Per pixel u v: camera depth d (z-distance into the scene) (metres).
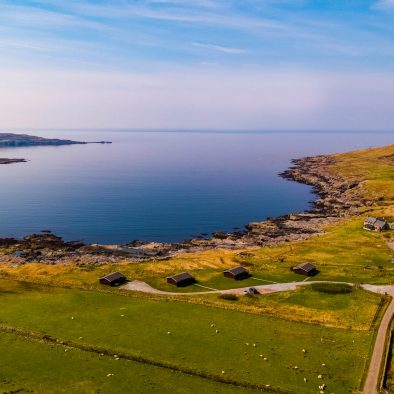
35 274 128.38
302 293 110.38
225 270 128.12
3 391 69.88
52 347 84.12
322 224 198.25
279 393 68.88
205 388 70.50
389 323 92.31
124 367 77.19
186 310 101.75
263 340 86.56
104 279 119.12
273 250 154.38
